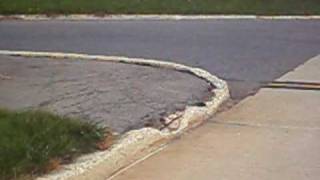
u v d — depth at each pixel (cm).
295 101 962
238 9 2733
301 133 780
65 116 747
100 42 1717
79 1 2666
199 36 1873
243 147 722
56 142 636
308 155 693
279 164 662
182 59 1397
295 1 3003
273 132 786
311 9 2880
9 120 689
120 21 2392
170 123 782
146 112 822
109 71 1146
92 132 686
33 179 570
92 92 938
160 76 1102
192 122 813
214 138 760
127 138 693
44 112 745
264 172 638
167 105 868
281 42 1747
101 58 1329
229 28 2148
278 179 618
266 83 1116
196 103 891
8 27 2148
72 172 595
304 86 1086
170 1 2739
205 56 1451
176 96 930
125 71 1149
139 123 766
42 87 980
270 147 721
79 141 664
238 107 927
